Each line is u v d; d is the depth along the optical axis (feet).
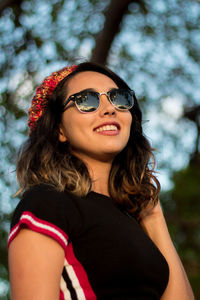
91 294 5.36
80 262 5.45
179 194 24.14
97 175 6.81
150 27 24.76
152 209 7.24
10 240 5.15
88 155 6.71
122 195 6.94
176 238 24.09
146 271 5.67
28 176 6.44
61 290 5.39
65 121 6.82
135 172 7.36
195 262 22.31
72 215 5.52
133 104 7.06
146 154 7.65
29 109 7.41
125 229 5.87
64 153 6.72
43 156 6.52
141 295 5.57
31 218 5.12
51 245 5.08
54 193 5.58
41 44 23.12
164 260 6.19
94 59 22.95
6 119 22.38
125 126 6.92
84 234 5.56
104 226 5.69
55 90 7.00
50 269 4.95
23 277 4.86
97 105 6.66
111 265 5.47
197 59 25.63
